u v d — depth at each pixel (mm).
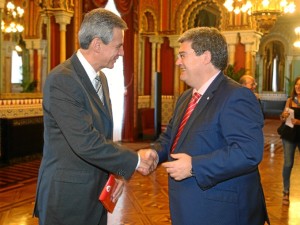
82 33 2236
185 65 2195
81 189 2207
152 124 12375
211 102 2152
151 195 5703
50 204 2213
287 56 20266
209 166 1998
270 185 6355
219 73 2219
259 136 2016
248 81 5301
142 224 4473
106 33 2203
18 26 10312
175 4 13594
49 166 2258
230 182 2107
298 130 5285
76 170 2209
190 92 2482
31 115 9547
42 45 10836
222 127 2055
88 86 2258
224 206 2086
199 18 15703
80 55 2295
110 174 2318
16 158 8164
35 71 10781
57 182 2197
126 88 11062
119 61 11141
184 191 2156
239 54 12992
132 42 10992
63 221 2213
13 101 8953
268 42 20578
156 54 14031
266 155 9336
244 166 1972
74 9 9672
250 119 2025
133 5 10875
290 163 5359
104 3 9898
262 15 9688
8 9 9992
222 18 13039
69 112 2117
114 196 2318
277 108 20469
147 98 13898
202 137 2117
